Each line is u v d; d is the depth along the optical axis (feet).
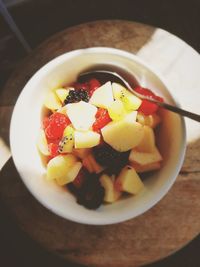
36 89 0.76
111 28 0.90
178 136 0.72
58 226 0.84
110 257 0.83
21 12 1.42
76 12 1.43
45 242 0.84
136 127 0.73
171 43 0.89
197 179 0.85
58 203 0.72
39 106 0.79
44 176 0.76
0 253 1.30
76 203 0.75
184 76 0.87
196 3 1.41
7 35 1.40
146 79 0.78
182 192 0.84
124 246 0.84
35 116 0.78
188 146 0.85
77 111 0.75
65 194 0.76
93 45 0.89
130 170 0.75
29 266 1.30
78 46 0.89
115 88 0.78
